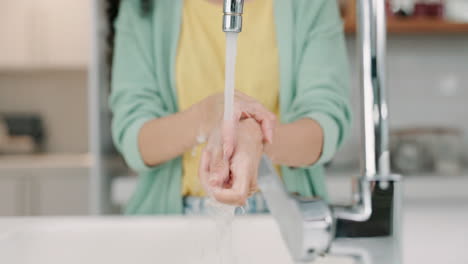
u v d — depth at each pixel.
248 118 0.43
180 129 0.71
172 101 0.89
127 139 0.79
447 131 1.99
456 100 2.27
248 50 0.87
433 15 2.09
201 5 0.88
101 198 1.59
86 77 2.82
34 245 0.70
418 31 2.13
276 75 0.88
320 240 0.34
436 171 1.96
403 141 1.98
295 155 0.72
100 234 0.71
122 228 0.71
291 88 0.87
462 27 2.05
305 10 0.88
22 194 2.31
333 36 0.88
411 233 0.95
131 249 0.71
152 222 0.72
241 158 0.37
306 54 0.86
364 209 0.34
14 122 2.74
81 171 2.31
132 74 0.87
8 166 2.31
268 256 0.71
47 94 2.84
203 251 0.68
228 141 0.38
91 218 0.74
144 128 0.77
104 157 1.62
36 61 2.56
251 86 0.86
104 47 1.63
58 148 2.83
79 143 2.84
